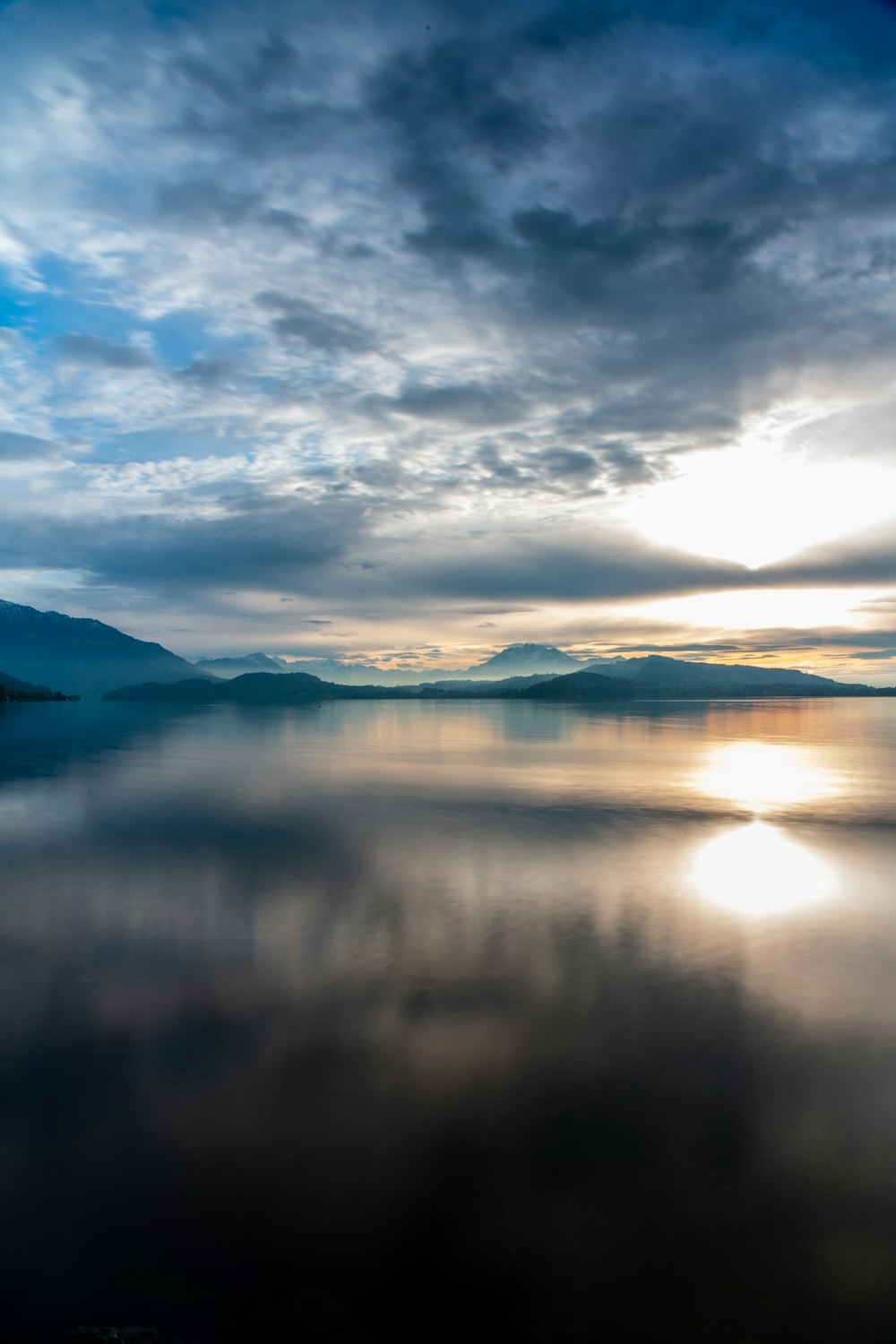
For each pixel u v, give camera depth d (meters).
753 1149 13.05
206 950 22.53
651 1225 11.28
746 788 60.34
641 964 21.48
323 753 91.62
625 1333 9.57
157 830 41.09
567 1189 12.00
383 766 76.12
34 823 42.88
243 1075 15.40
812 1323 9.67
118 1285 10.28
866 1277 10.36
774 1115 14.07
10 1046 16.67
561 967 21.25
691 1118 13.95
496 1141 13.28
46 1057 16.14
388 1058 16.06
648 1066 15.79
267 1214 11.48
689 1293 10.12
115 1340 9.05
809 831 42.12
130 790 56.62
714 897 28.33
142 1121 13.82
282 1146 13.07
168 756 85.12
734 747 104.06
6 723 159.00
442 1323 9.68
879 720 192.88
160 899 27.78
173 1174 12.42
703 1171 12.45
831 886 29.92
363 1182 12.16
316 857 34.50
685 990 19.70
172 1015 18.16
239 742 108.94
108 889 29.12
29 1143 13.18
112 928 24.47
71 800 51.66
